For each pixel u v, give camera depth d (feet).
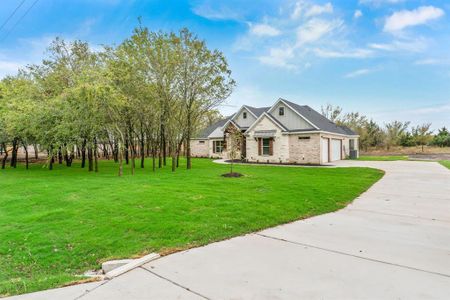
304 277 10.52
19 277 12.06
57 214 20.67
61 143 47.80
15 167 65.46
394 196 27.37
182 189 29.58
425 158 91.09
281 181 35.94
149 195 26.16
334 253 12.94
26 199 27.07
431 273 10.79
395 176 43.42
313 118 78.18
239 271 11.13
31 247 15.03
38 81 53.72
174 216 19.21
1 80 65.31
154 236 15.79
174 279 10.57
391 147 133.39
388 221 18.51
